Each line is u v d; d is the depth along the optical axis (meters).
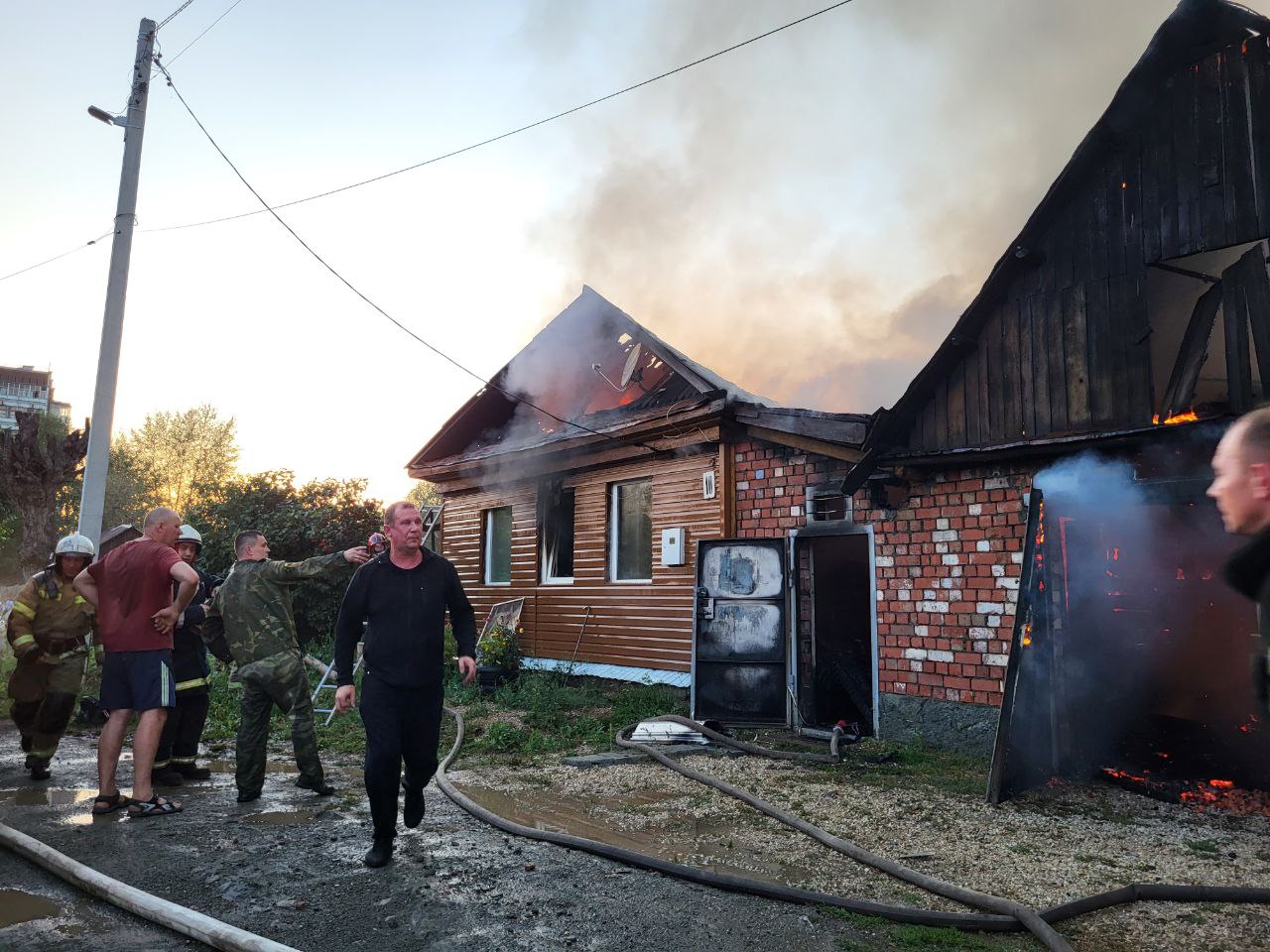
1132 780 5.53
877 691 7.46
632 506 10.84
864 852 4.06
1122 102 6.00
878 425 7.06
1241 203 5.55
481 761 6.61
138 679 4.76
